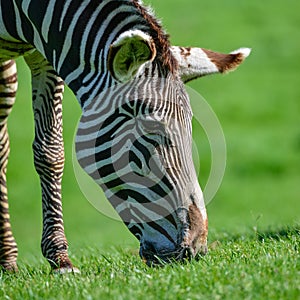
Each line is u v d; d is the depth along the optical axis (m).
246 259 13.63
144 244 12.47
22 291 12.73
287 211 41.59
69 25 13.06
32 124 65.50
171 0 95.19
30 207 53.50
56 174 16.83
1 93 16.56
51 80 16.44
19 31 14.27
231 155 60.16
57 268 15.88
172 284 11.77
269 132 64.81
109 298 11.39
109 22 12.70
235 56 13.12
